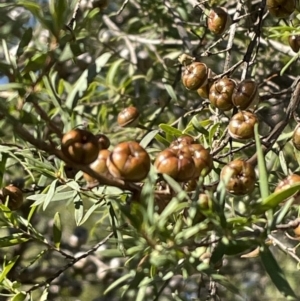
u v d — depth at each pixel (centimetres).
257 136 21
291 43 33
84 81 25
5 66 21
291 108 29
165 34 51
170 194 22
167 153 23
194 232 20
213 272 21
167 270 23
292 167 39
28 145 30
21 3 22
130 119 33
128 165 21
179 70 41
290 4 32
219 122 30
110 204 28
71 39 22
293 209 31
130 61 47
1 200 29
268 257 21
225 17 33
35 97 21
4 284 30
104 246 47
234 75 44
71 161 21
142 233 21
